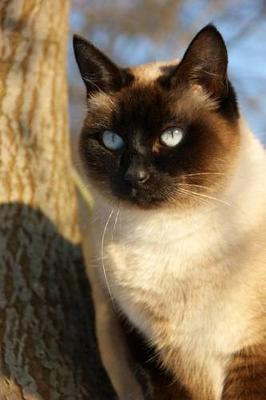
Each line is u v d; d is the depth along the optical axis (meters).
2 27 0.88
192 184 0.78
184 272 0.77
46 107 0.89
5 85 0.88
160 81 0.79
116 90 0.80
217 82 0.78
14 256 0.83
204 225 0.77
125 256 0.79
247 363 0.77
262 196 0.79
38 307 0.81
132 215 0.79
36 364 0.78
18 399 0.75
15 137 0.88
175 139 0.78
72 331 0.82
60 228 0.87
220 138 0.79
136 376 0.83
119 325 0.83
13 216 0.85
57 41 0.90
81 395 0.77
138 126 0.78
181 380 0.81
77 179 0.95
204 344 0.78
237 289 0.76
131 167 0.78
